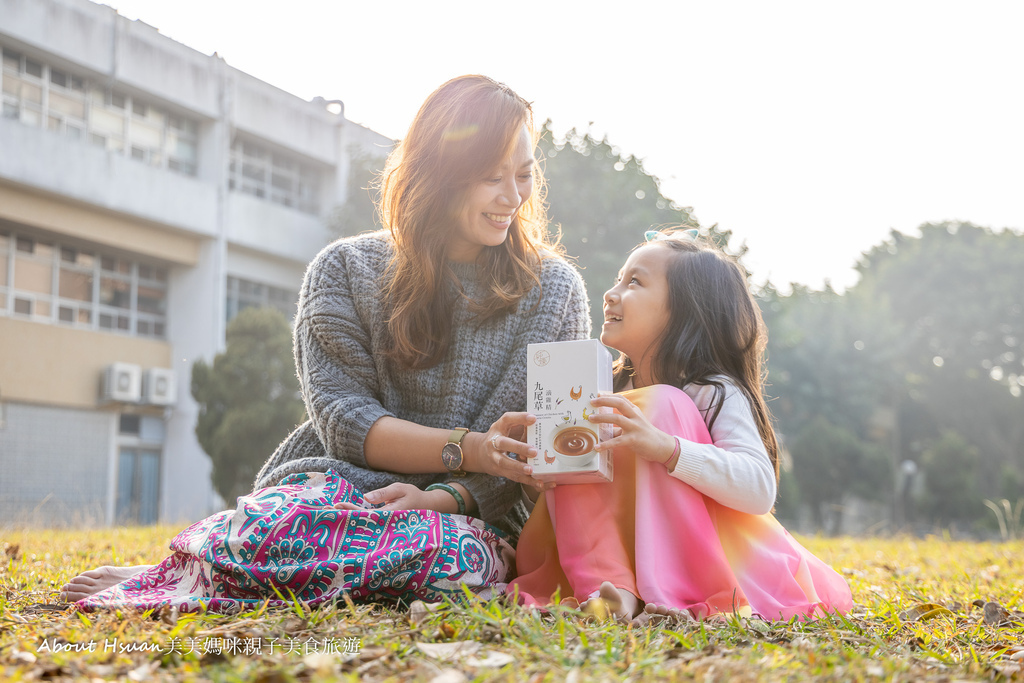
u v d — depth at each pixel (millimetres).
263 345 13195
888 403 32375
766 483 1842
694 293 2156
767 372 2453
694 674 1143
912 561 4238
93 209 14336
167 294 15898
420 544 1680
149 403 14836
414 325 2104
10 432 13477
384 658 1206
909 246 35344
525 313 2180
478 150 2066
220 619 1488
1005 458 31531
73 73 14422
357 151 17953
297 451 2191
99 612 1596
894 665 1231
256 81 16594
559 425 1767
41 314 14133
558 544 1835
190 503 15297
